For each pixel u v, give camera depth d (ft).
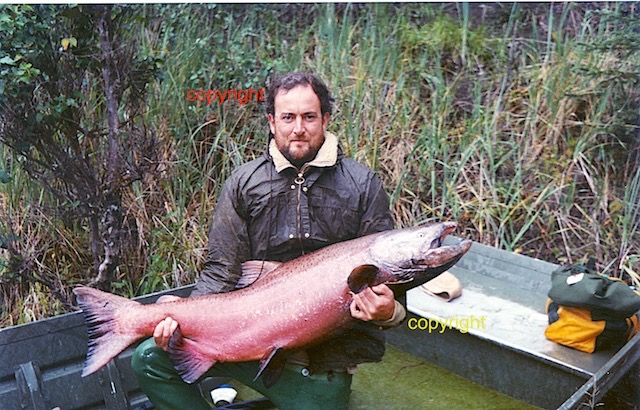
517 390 7.45
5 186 7.70
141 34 7.64
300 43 7.74
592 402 6.84
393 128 7.76
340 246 6.53
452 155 7.89
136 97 7.68
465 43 7.86
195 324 6.60
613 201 7.96
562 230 8.03
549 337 7.47
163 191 7.71
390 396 7.25
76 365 7.19
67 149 7.67
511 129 7.95
